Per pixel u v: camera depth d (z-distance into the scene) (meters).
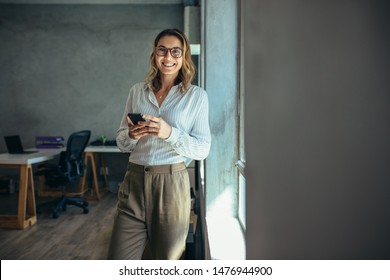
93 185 6.58
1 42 6.61
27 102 6.64
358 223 0.29
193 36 4.38
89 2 6.52
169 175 1.61
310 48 0.34
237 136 2.42
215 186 2.45
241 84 2.35
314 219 0.34
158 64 1.66
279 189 0.43
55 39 6.59
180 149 1.57
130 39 6.54
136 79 6.56
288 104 0.39
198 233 2.92
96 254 3.30
